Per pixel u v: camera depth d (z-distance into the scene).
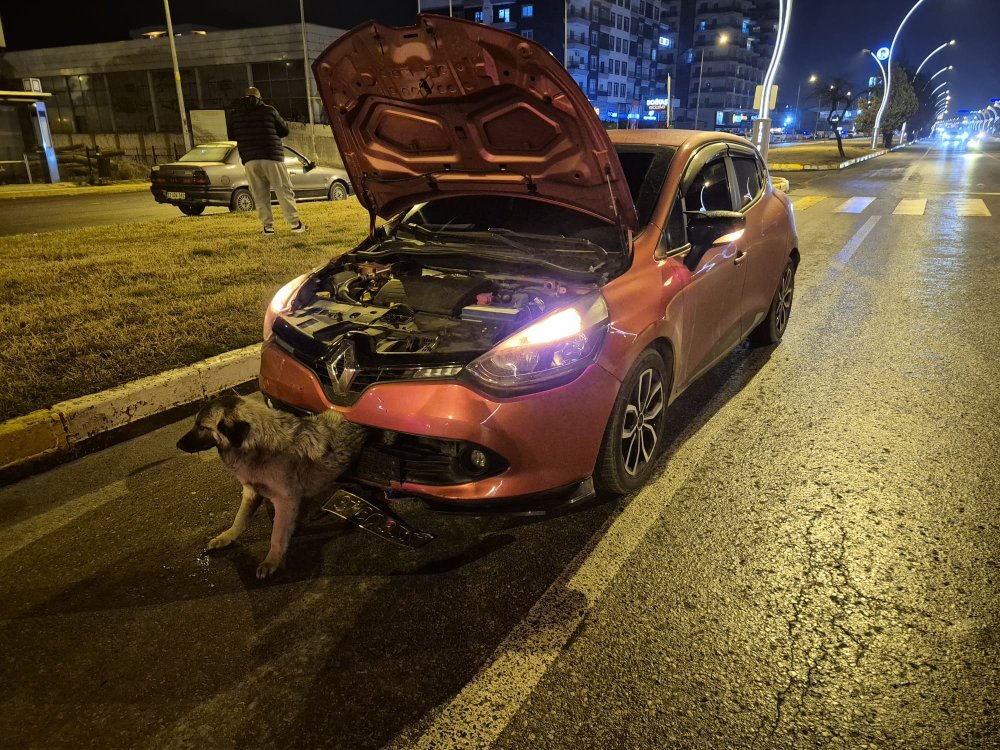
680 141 3.99
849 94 51.75
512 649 2.35
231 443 2.54
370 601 2.61
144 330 5.25
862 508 3.15
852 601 2.54
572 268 3.33
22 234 10.64
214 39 45.03
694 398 4.51
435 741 1.99
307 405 2.99
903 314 6.34
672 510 3.18
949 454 3.66
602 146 2.92
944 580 2.64
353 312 3.22
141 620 2.52
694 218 3.53
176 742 2.00
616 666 2.26
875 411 4.23
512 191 3.51
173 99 48.47
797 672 2.21
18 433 3.56
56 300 6.15
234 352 4.79
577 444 2.80
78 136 44.06
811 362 5.14
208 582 2.74
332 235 9.79
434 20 2.74
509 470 2.68
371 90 3.29
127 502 3.35
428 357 2.75
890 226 11.65
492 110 3.07
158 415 4.23
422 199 3.92
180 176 13.32
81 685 2.22
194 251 8.52
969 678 2.18
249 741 2.00
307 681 2.22
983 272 7.95
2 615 2.55
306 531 3.09
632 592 2.62
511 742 1.98
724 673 2.22
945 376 4.79
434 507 2.75
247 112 9.14
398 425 2.66
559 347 2.71
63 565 2.86
